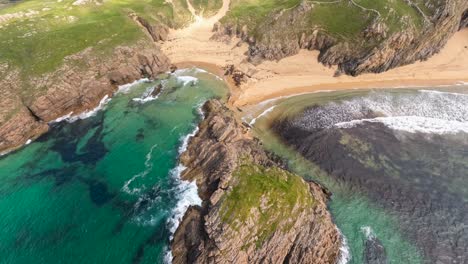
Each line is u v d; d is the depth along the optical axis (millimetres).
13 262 42125
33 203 49656
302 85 75188
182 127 63125
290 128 63000
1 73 66562
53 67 69500
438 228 45844
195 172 51688
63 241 44156
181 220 45344
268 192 43938
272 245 39344
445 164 55219
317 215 43688
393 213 47750
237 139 56688
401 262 42156
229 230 39406
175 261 40531
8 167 56375
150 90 75188
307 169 54719
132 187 51219
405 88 73750
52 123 65875
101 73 74188
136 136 61594
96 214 47469
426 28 80750
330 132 61469
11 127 61062
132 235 44344
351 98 70375
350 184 52062
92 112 69062
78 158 57438
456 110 66188
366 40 79812
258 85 75312
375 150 57812
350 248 43281
